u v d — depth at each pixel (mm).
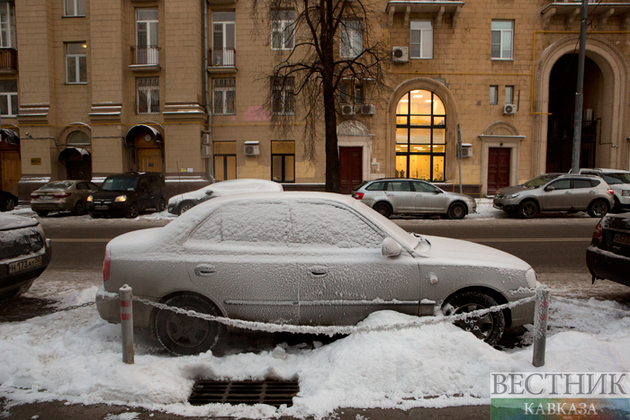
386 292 3641
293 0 18469
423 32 20734
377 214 4293
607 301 5188
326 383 2934
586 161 22969
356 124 20594
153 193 16844
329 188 14914
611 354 3139
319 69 14758
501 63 20547
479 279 3658
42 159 20734
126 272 3652
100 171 20391
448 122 20891
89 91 20891
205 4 20344
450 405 2791
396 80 20609
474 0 20344
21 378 3047
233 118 20891
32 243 4988
